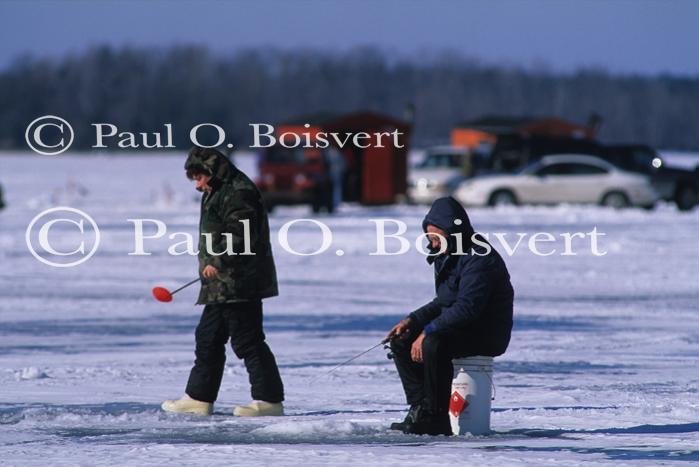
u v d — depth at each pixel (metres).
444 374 29.55
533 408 34.38
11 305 63.66
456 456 25.77
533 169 155.62
